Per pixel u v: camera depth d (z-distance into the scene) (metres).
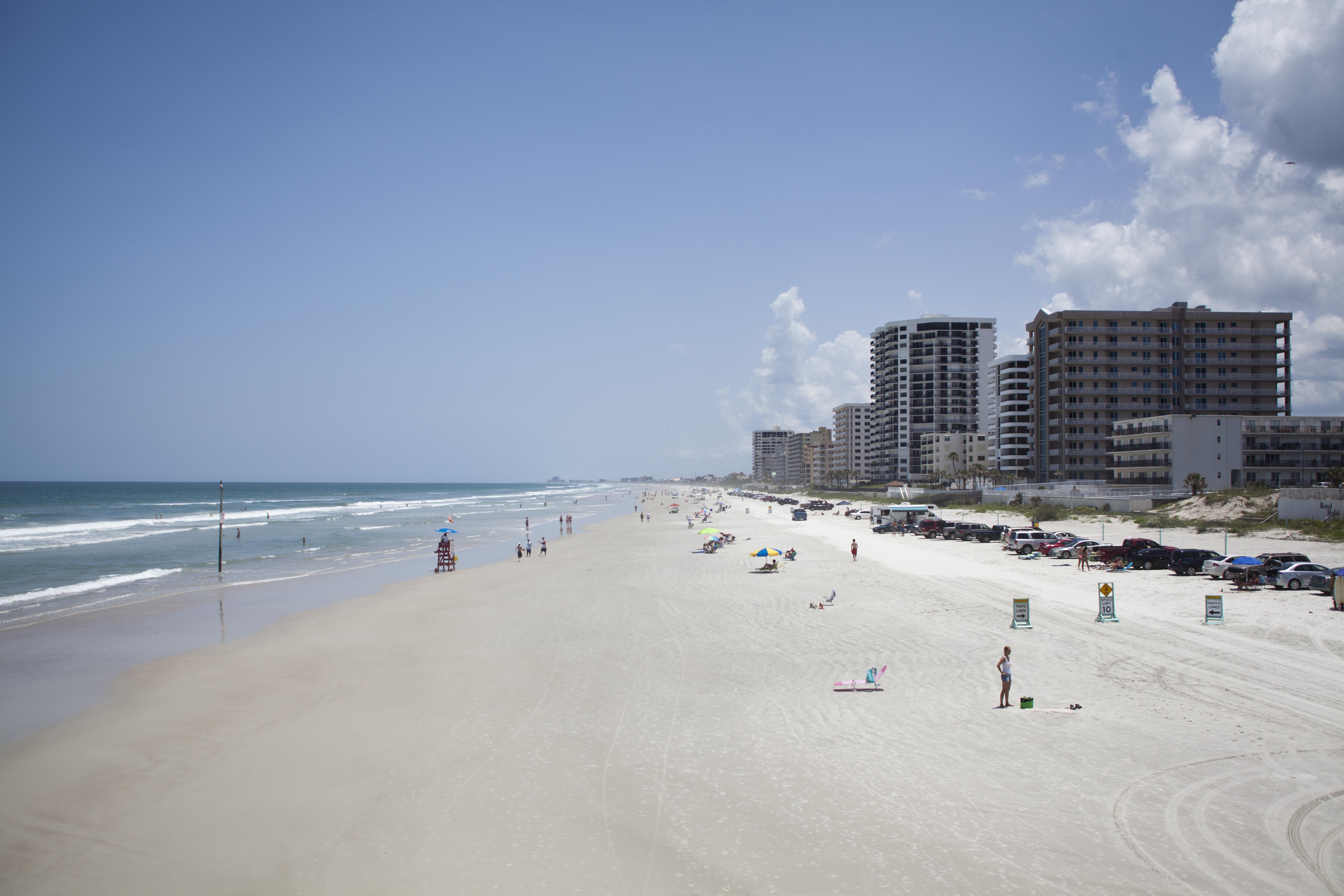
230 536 83.31
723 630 29.95
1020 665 23.11
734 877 11.37
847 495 187.62
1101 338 116.62
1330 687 20.19
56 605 37.88
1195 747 16.03
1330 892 10.61
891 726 17.88
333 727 18.52
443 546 53.22
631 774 15.30
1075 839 12.27
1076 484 96.00
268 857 12.26
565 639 28.89
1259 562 37.78
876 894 10.80
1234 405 115.31
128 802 14.37
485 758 16.33
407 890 11.20
